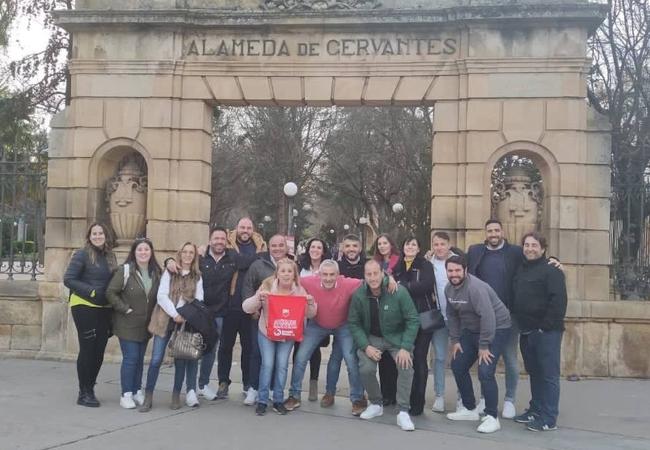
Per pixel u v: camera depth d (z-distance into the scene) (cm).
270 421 779
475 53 1112
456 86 1131
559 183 1093
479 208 1105
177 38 1177
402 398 768
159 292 809
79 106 1188
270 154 3722
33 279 1198
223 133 4053
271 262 863
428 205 3206
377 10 1125
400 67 1141
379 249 884
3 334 1190
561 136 1095
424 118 3070
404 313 783
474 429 766
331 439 707
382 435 730
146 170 1229
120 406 831
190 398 839
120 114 1179
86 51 1188
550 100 1098
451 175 1130
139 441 682
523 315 771
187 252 817
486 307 755
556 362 762
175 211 1170
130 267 816
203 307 814
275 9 1161
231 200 4519
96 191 1190
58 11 1166
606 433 756
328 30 1156
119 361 1141
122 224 1185
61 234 1183
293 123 3728
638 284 1117
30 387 930
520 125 1102
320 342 888
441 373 851
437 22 1119
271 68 1165
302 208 4831
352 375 824
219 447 668
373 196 4062
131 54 1180
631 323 1072
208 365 891
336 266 813
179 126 1177
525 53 1103
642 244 1122
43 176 1233
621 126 1781
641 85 1816
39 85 2016
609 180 1091
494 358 761
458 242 1120
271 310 801
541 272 764
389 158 3372
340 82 1155
